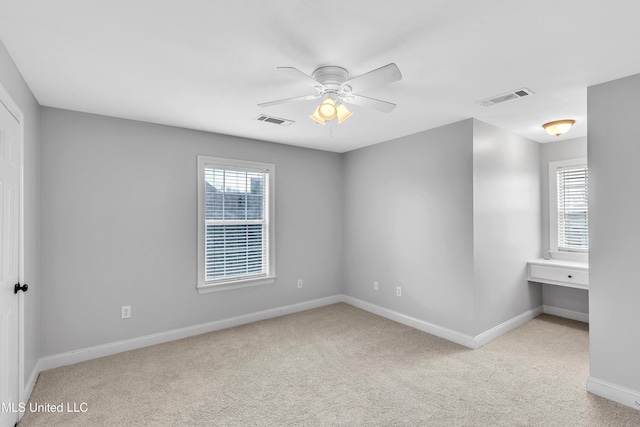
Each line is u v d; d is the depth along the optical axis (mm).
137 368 2805
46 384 2539
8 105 1910
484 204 3350
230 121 3299
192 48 1884
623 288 2256
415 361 2934
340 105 2242
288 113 3061
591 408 2209
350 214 4738
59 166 2865
